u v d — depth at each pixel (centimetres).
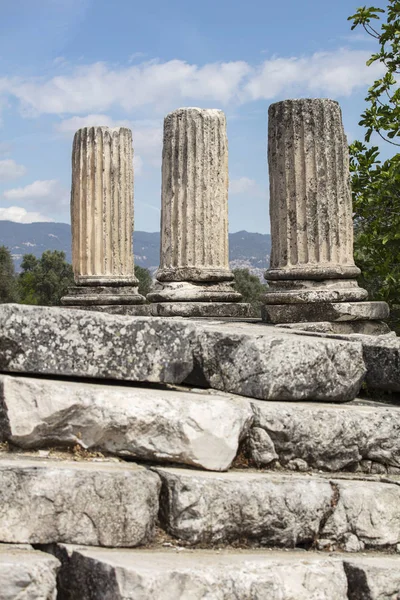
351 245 1038
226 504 607
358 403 775
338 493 655
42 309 674
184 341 702
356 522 652
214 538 604
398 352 786
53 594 518
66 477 572
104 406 629
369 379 805
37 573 512
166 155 1309
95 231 1519
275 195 1044
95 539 573
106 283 1506
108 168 1523
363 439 709
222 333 733
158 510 606
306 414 690
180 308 1264
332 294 993
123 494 582
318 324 974
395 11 1256
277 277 1025
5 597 503
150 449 632
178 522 597
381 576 591
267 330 809
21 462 594
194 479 605
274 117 1045
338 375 754
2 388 636
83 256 1523
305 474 682
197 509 598
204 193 1293
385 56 1294
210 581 536
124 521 580
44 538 564
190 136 1295
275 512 621
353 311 989
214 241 1298
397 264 1270
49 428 629
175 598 525
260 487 621
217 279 1291
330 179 1022
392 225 1254
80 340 677
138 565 532
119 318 689
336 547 646
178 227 1293
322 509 642
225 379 728
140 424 631
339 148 1033
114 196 1522
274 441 683
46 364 669
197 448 636
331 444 696
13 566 510
